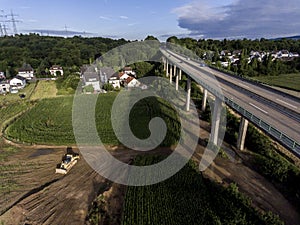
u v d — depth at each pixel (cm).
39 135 3525
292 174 2228
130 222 1841
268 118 2055
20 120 4178
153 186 2242
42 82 7069
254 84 3412
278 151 2736
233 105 2358
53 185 2392
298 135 1711
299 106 2394
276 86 5941
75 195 2245
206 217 1841
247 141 2969
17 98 5644
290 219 1811
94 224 1866
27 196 2261
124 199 2102
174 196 2089
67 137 3419
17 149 3172
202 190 2153
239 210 1825
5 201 2219
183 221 1816
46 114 4416
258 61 8081
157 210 1942
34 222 1953
